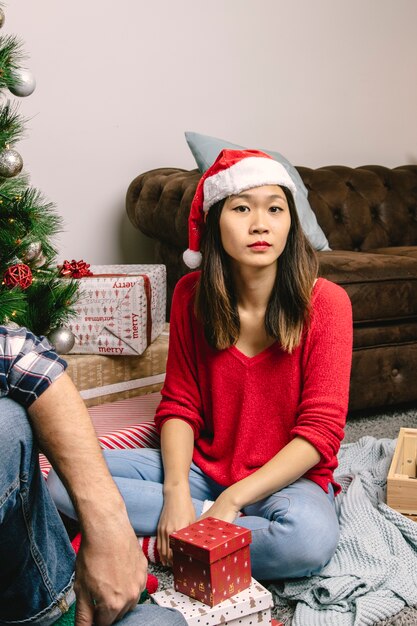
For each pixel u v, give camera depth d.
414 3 3.40
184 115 2.92
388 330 2.17
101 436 1.55
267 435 1.37
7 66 1.59
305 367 1.34
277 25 3.05
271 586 1.28
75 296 1.81
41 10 2.56
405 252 2.57
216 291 1.35
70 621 0.89
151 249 2.96
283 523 1.21
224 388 1.38
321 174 2.85
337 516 1.45
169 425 1.42
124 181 2.85
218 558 1.04
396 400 2.22
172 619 0.84
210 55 2.93
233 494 1.23
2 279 1.62
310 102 3.19
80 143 2.72
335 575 1.25
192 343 1.43
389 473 1.44
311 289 1.34
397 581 1.24
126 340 1.92
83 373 1.91
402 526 1.37
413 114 3.49
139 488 1.32
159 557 1.30
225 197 1.31
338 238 2.77
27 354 0.80
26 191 1.67
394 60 3.39
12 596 0.87
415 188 3.02
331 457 1.33
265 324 1.34
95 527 0.78
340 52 3.23
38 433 0.79
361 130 3.36
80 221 2.78
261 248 1.27
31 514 0.82
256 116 3.07
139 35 2.77
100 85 2.73
